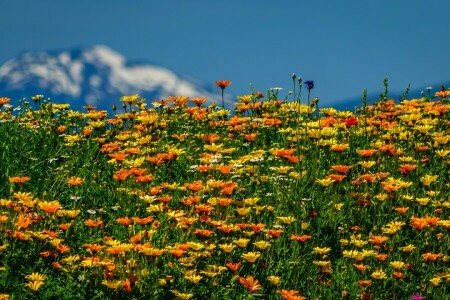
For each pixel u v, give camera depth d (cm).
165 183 1066
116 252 775
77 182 1015
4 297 689
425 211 1057
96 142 1317
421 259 960
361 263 900
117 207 1005
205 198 1035
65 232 897
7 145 1195
